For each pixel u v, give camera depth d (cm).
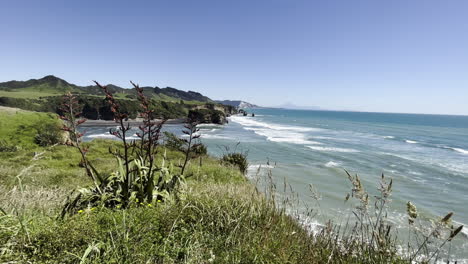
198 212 337
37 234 227
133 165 419
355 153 3045
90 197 343
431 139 5034
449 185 1712
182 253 260
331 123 9862
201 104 12262
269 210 392
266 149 3228
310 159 2588
